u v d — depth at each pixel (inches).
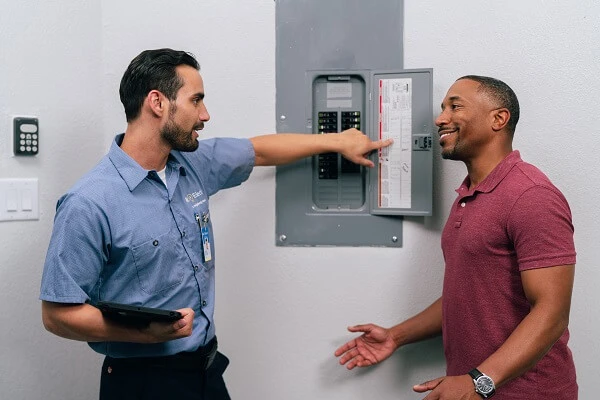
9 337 51.5
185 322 38.9
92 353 60.2
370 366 59.6
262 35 60.1
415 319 55.1
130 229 42.9
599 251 54.9
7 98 50.9
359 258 59.6
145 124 44.8
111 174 43.9
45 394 55.1
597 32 54.2
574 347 55.6
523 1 55.2
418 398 58.9
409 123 56.6
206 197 50.9
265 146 55.9
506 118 46.1
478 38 56.4
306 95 59.1
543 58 55.1
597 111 54.5
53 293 39.6
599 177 54.6
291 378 61.1
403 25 57.8
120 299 43.7
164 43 61.3
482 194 45.4
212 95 61.1
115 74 61.9
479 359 44.9
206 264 49.0
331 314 60.2
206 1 60.6
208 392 49.0
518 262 41.8
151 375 44.3
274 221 60.9
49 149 55.0
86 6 59.1
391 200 57.7
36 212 53.5
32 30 53.0
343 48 58.7
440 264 58.2
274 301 61.1
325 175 59.8
